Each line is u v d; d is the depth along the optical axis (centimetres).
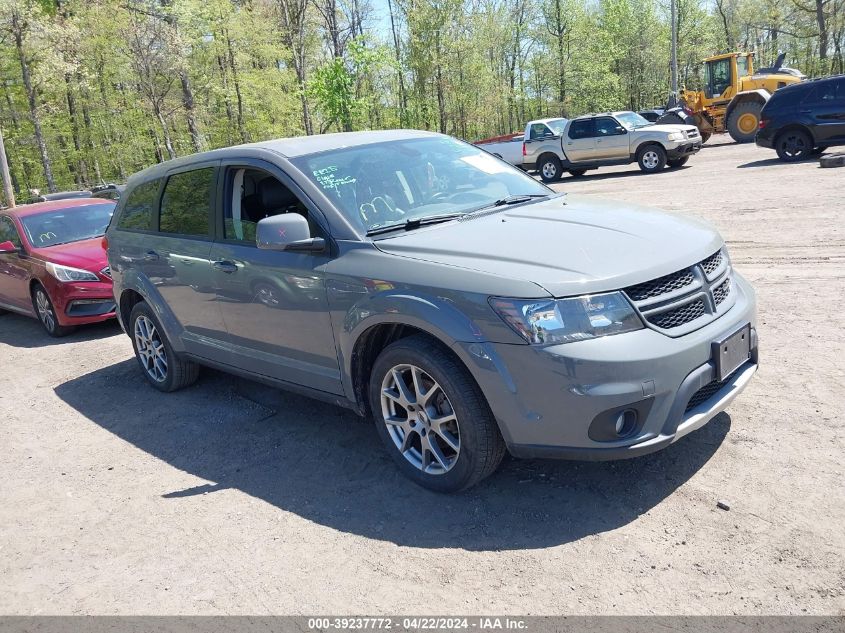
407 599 280
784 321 543
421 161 444
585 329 295
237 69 3728
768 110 1598
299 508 362
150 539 350
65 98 3631
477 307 311
